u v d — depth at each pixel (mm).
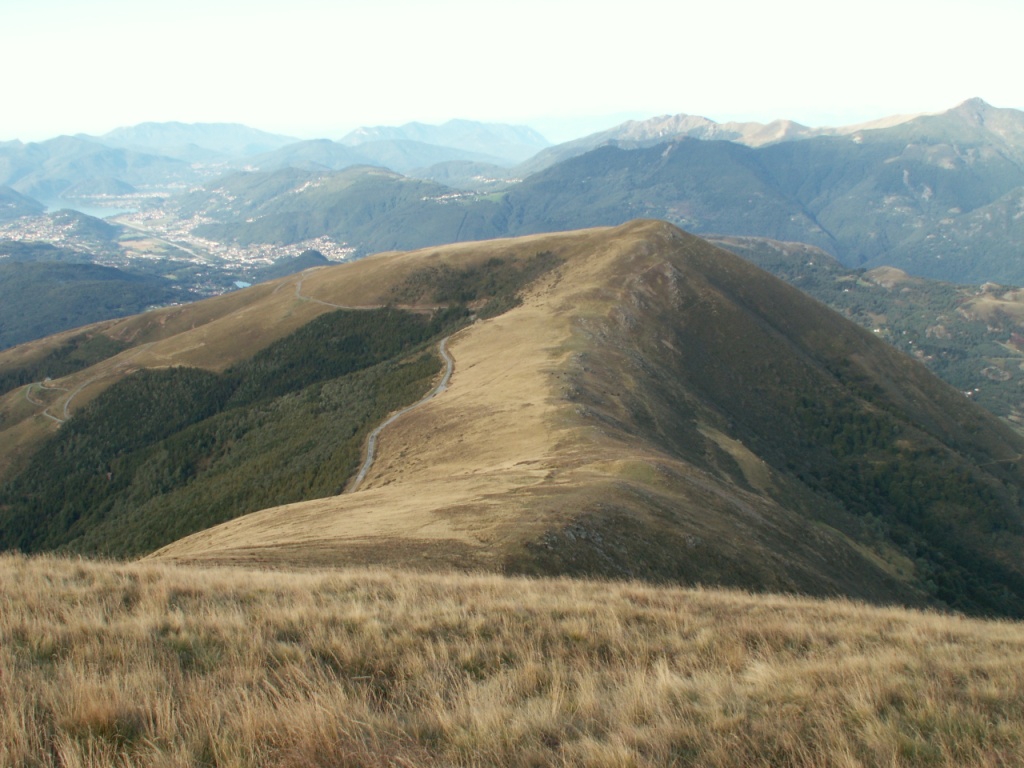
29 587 13031
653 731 8281
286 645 10750
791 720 8867
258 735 7578
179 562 25078
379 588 15875
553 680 10094
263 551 28047
